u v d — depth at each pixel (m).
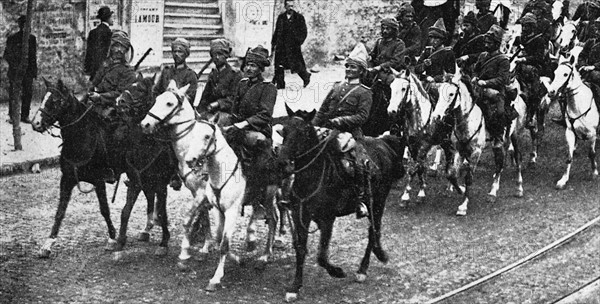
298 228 12.34
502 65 16.94
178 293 12.46
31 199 16.23
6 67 21.81
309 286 13.04
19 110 18.44
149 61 23.61
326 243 12.63
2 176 17.41
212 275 13.19
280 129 14.29
